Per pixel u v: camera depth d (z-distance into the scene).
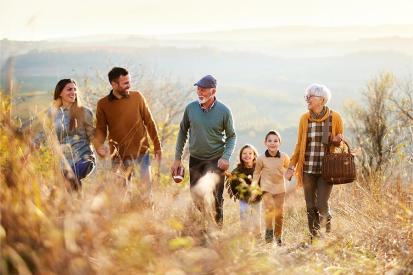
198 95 6.91
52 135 3.11
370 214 6.14
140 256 2.76
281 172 7.46
